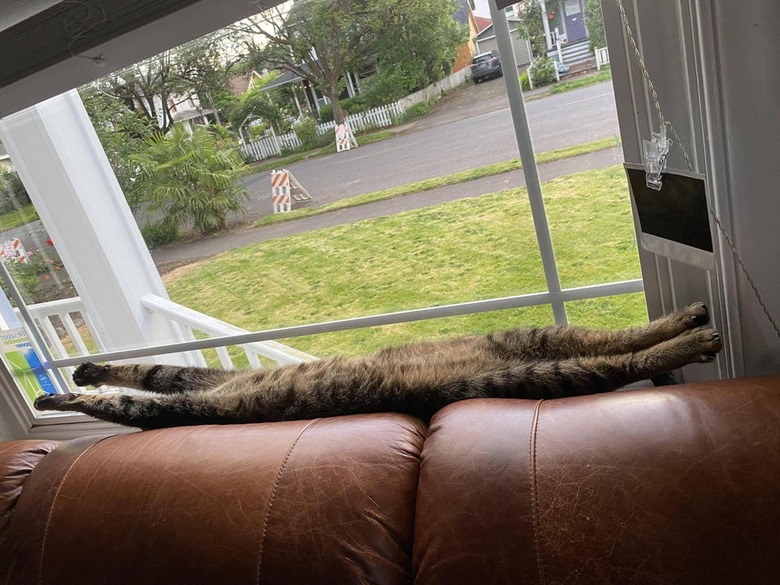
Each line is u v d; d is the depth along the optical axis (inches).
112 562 35.8
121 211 59.6
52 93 46.3
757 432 26.8
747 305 35.4
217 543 33.6
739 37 29.2
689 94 32.8
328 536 32.0
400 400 41.2
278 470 35.0
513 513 28.6
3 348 63.2
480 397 39.3
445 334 53.1
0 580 38.9
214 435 39.4
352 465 34.0
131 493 37.4
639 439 28.4
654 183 32.0
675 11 31.6
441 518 30.1
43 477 41.4
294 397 44.6
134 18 40.2
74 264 63.1
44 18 42.2
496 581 27.8
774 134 30.7
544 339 42.3
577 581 26.5
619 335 39.8
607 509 27.0
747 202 32.9
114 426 61.7
